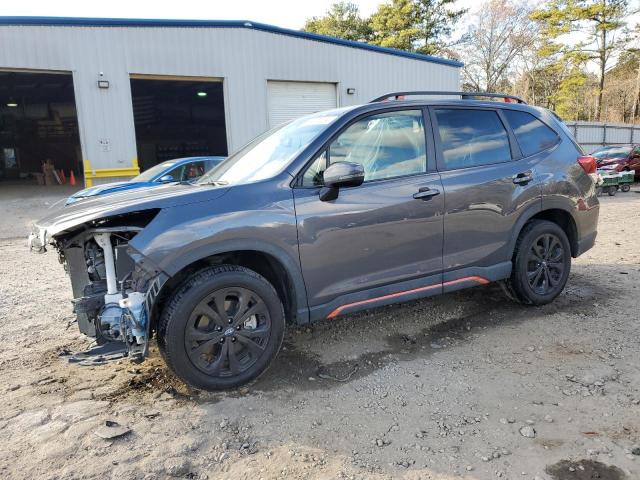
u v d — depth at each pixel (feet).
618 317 14.30
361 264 11.72
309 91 57.36
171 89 81.35
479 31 136.26
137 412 9.90
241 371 10.62
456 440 8.85
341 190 11.41
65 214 10.69
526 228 14.78
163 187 12.59
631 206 41.04
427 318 14.84
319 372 11.62
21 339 13.93
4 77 65.31
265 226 10.43
